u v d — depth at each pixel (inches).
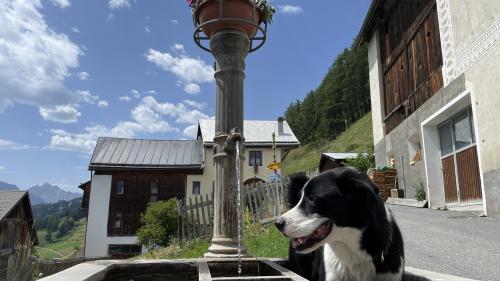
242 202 170.7
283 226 112.9
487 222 326.6
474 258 210.5
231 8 177.5
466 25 399.9
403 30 606.9
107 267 131.3
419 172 534.3
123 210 1251.8
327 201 113.1
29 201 1034.1
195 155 1339.8
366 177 116.4
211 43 183.0
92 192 1252.5
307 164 2573.8
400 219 368.8
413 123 552.7
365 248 113.4
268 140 1342.3
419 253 229.9
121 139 1391.5
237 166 168.9
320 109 3233.3
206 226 479.2
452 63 431.2
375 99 744.3
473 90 383.9
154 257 434.6
